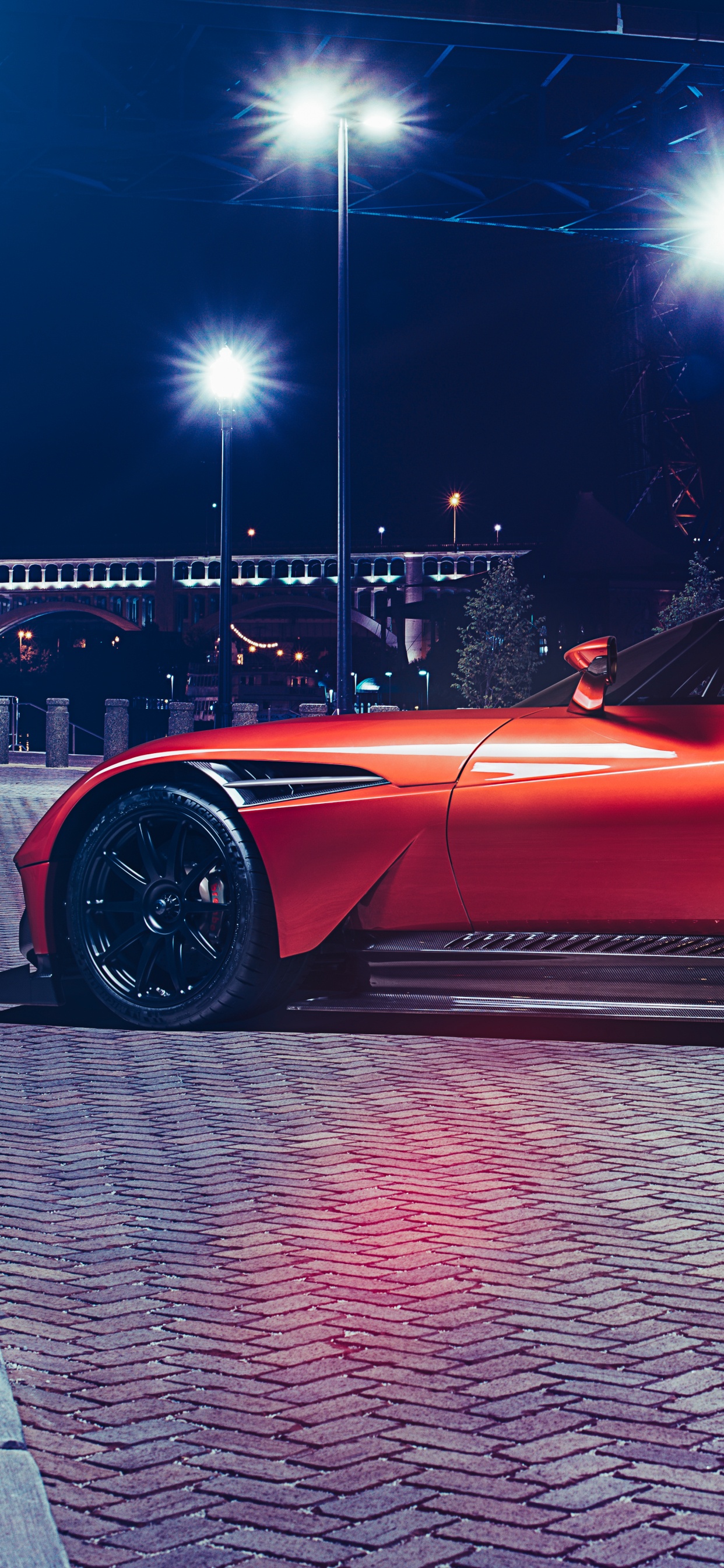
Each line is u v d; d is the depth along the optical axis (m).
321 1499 1.85
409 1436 2.03
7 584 167.62
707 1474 1.92
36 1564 1.66
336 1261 2.77
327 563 159.12
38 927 5.09
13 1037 4.98
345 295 19.97
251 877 4.76
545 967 4.50
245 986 4.84
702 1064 4.59
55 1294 2.60
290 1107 4.00
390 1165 3.43
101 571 165.50
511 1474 1.92
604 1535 1.76
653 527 113.25
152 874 4.96
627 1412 2.11
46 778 26.47
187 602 166.62
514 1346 2.37
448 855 4.54
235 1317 2.49
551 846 4.45
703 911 4.36
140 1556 1.71
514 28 31.22
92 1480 1.90
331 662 185.88
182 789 4.87
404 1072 4.46
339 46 33.47
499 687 64.75
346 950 4.72
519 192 42.00
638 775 4.41
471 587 129.62
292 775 4.76
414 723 4.76
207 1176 3.34
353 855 4.62
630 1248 2.85
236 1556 1.71
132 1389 2.20
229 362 23.14
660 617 56.31
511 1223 3.00
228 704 23.12
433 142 38.00
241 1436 2.04
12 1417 2.07
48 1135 3.70
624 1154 3.53
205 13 31.20
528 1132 3.74
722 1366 2.29
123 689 156.12
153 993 5.02
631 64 35.19
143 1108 3.98
